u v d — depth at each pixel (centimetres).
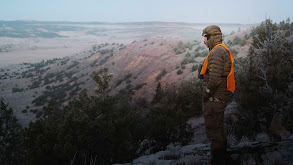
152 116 845
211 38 280
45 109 852
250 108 600
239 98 651
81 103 842
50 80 10838
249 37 3856
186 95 1694
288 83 606
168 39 8544
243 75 659
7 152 1038
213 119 273
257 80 645
